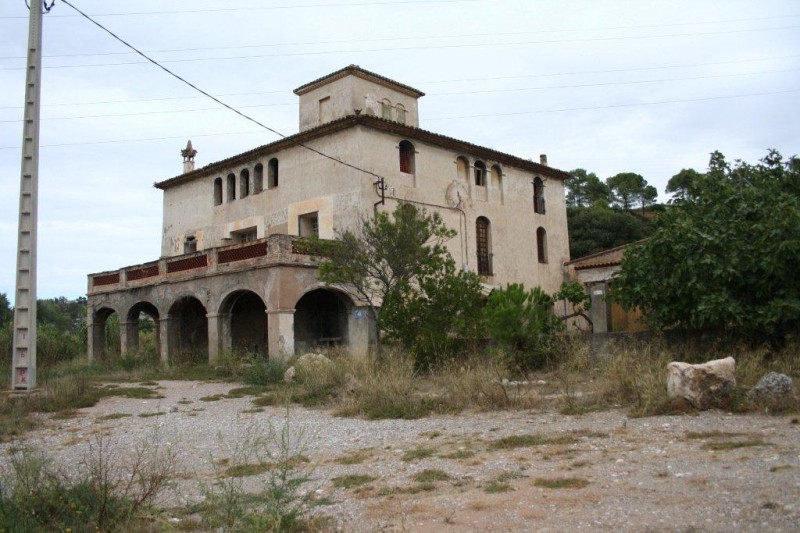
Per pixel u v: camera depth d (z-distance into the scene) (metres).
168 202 33.09
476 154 28.91
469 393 12.18
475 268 28.00
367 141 24.47
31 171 15.58
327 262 19.23
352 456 8.39
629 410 10.24
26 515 5.40
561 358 15.53
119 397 16.06
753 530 4.68
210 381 19.59
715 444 7.48
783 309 13.21
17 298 15.34
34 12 16.12
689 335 14.91
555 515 5.36
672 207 16.30
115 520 5.66
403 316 17.89
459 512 5.64
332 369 15.89
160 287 25.98
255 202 28.23
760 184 16.27
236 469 7.84
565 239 33.50
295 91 29.42
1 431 11.40
